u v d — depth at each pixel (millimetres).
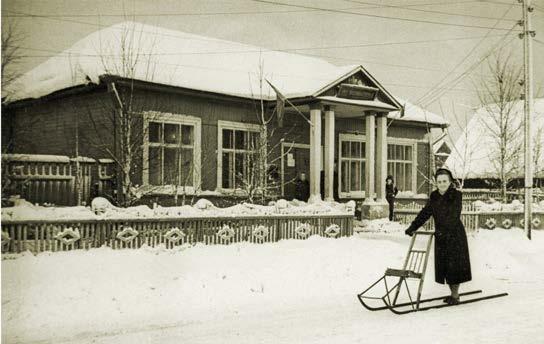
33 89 16609
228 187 18875
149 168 16297
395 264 11977
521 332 6539
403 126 25406
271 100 18875
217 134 18469
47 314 7141
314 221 14156
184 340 6273
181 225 11469
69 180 14289
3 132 14195
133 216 10758
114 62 16234
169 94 17219
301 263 11102
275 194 20062
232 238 12336
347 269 11016
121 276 8922
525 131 17750
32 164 13562
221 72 19016
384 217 19969
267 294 8852
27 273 8406
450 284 8227
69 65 17141
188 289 8727
